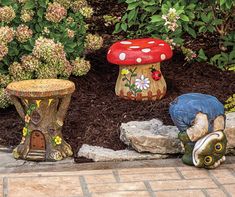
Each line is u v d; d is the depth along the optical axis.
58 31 4.36
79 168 3.64
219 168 3.64
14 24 4.30
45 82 3.79
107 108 4.12
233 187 3.41
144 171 3.59
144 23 4.66
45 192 3.36
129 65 4.14
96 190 3.37
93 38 4.46
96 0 5.32
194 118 3.59
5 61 4.20
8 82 4.17
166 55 4.13
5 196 3.32
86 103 4.22
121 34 5.04
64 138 3.91
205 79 4.50
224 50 4.81
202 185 3.43
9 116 4.18
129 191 3.36
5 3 4.27
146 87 4.14
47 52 4.11
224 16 4.69
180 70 4.62
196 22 4.59
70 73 4.32
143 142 3.73
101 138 3.89
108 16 4.97
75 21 4.45
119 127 3.95
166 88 4.29
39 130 3.70
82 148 3.79
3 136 3.96
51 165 3.67
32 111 3.68
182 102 3.63
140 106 4.11
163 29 4.45
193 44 5.00
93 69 4.65
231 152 3.80
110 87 4.43
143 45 4.16
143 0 4.47
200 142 3.60
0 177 3.51
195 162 3.61
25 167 3.65
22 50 4.28
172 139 3.74
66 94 3.66
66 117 4.07
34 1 4.27
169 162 3.71
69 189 3.38
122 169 3.61
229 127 3.77
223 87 4.38
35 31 4.34
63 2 4.39
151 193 3.34
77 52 4.47
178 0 4.43
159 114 4.02
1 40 4.04
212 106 3.61
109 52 4.18
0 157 3.76
